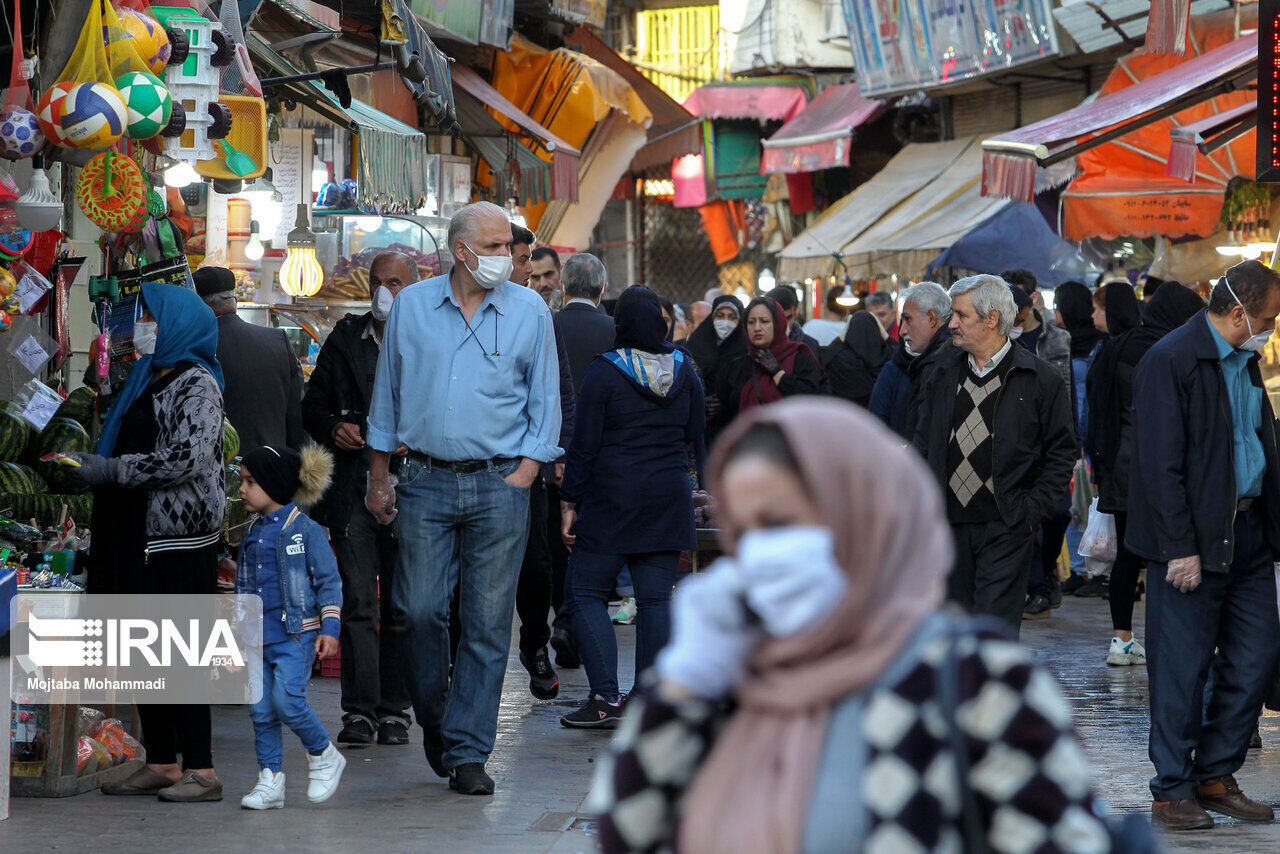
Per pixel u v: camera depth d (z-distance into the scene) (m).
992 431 17.38
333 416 19.27
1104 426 25.03
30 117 16.39
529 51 45.69
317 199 31.27
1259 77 24.59
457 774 16.53
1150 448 15.70
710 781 5.73
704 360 29.17
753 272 73.94
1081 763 5.57
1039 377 17.41
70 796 16.41
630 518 19.94
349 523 19.22
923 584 5.62
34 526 18.45
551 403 16.89
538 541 22.22
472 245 16.33
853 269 55.88
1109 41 49.22
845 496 5.55
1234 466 15.62
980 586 17.50
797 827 5.51
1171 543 15.48
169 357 16.08
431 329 16.58
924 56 57.16
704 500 24.56
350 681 19.31
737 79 73.06
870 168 67.88
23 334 18.36
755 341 27.11
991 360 17.53
